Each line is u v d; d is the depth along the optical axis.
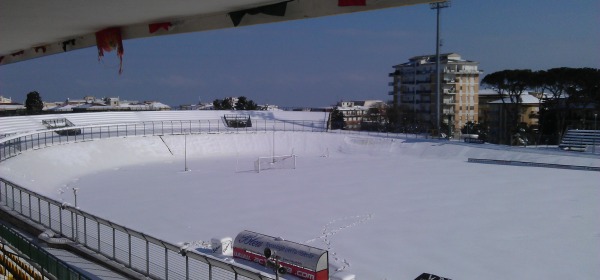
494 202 40.97
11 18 13.16
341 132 88.12
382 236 31.06
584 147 71.50
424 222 34.53
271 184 50.84
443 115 119.38
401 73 130.50
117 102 157.88
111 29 15.10
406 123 107.88
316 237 31.00
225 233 32.00
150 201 42.28
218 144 79.12
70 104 163.12
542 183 50.09
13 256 18.78
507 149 70.62
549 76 91.69
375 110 142.50
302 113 106.25
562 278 23.62
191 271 18.80
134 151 69.81
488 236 30.81
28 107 118.75
